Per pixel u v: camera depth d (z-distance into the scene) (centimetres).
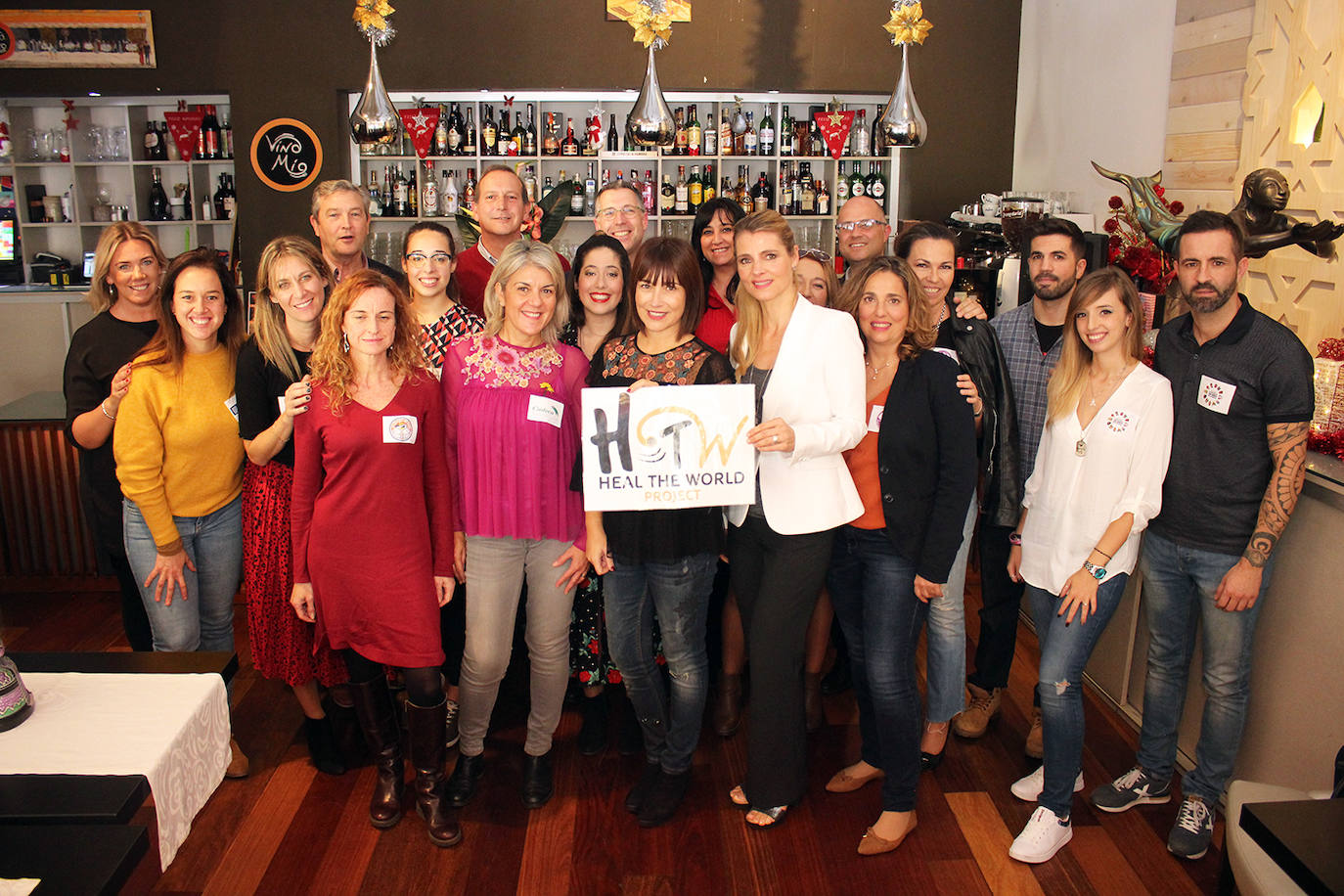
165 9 600
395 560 252
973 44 614
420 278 299
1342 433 261
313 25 601
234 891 244
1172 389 251
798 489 241
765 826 270
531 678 275
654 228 668
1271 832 143
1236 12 395
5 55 605
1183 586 258
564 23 600
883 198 655
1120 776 285
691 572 255
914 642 254
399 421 248
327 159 616
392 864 255
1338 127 329
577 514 264
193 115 639
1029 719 331
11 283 681
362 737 306
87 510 301
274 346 264
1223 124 407
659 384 246
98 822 137
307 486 255
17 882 124
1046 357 296
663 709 278
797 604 247
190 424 273
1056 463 256
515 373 257
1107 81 507
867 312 246
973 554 482
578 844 263
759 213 235
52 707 167
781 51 607
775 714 259
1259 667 262
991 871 252
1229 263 233
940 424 242
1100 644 340
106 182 688
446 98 636
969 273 512
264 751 309
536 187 640
